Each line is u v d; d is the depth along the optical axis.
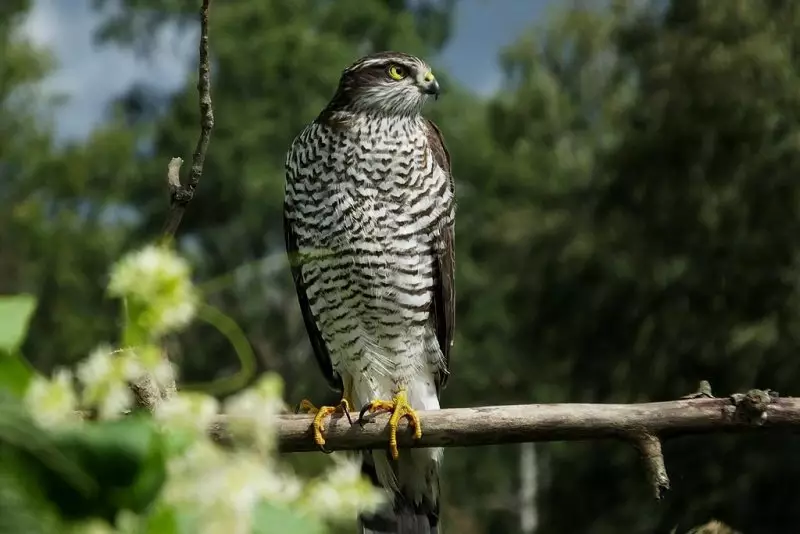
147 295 1.79
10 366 1.71
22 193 25.31
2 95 25.36
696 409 4.34
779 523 15.62
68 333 22.48
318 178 6.20
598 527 18.45
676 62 18.00
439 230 6.22
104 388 1.77
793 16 18.58
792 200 17.48
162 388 2.93
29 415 1.67
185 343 20.16
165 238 3.03
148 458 1.69
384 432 4.80
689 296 17.80
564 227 20.17
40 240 23.58
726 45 18.02
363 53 28.36
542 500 19.84
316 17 28.36
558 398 23.81
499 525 27.61
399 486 5.86
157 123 27.89
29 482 1.66
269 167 25.59
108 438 1.68
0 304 1.75
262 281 24.06
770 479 15.62
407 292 6.14
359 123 6.17
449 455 27.08
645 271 18.20
